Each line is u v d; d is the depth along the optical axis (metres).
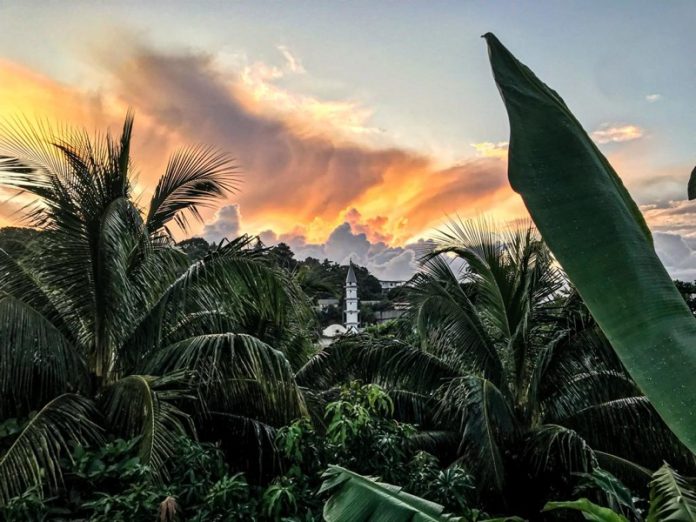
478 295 9.66
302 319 7.46
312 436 5.46
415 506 3.29
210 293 6.68
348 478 3.59
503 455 7.66
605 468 7.42
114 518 4.07
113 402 5.83
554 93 1.91
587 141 1.84
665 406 1.32
